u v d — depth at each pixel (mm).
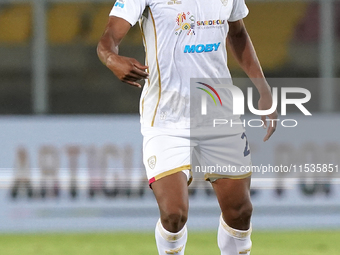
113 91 28562
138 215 23656
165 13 11539
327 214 23609
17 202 23500
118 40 11367
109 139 23797
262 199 23516
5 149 23562
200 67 11875
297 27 31062
